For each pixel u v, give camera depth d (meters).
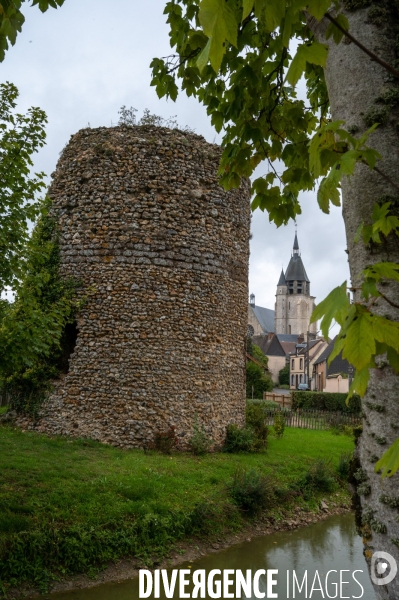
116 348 12.23
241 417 14.17
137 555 7.49
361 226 2.33
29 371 12.44
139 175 12.81
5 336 7.50
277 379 70.38
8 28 3.79
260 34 4.74
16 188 8.03
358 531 2.82
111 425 11.91
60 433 12.16
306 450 14.80
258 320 87.44
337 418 22.28
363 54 2.84
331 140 3.25
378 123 2.52
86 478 9.07
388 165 2.69
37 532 6.85
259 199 5.24
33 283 9.28
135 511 8.09
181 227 12.91
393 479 2.54
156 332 12.34
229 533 9.11
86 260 12.70
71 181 13.20
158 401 12.08
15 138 8.14
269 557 8.63
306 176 5.14
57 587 6.52
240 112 5.29
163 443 11.82
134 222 12.66
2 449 10.34
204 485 9.90
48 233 13.19
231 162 5.52
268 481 10.77
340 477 13.19
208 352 13.01
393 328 1.82
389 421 2.57
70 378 12.37
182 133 13.34
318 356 55.19
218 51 1.96
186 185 13.08
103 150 12.96
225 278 13.69
